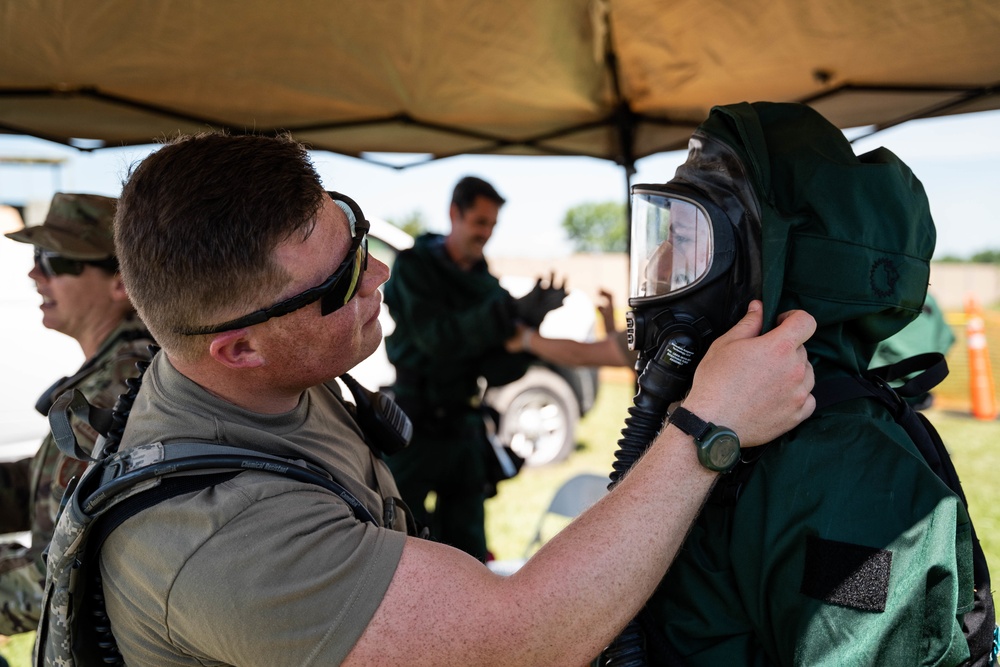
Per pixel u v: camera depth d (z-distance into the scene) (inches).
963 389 357.1
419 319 118.4
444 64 85.0
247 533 34.9
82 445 60.9
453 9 73.2
